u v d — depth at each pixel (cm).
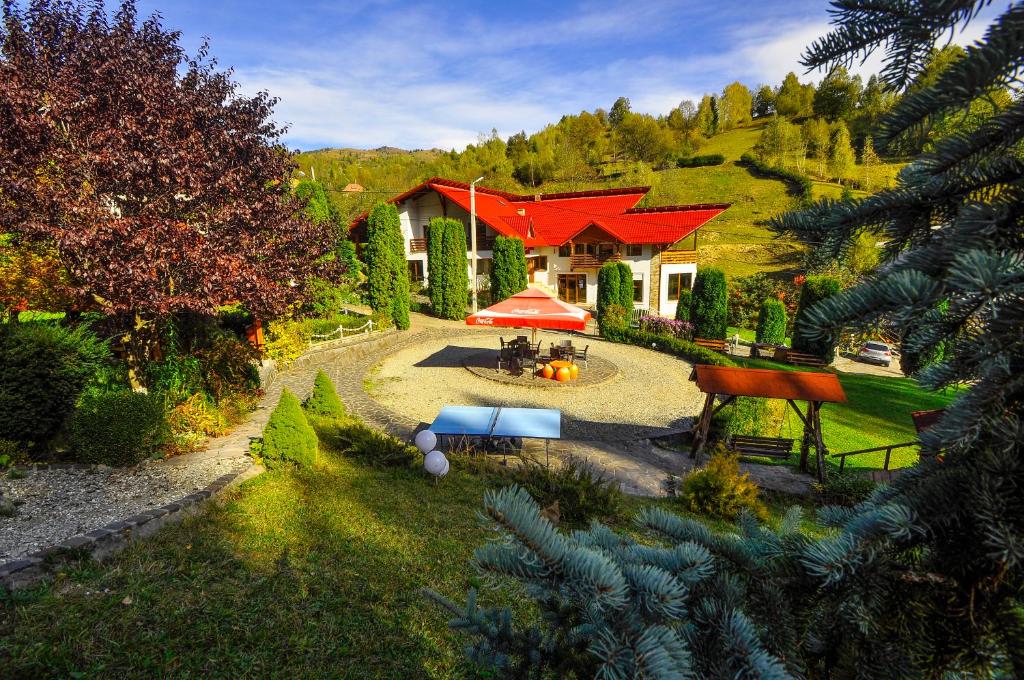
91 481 757
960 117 120
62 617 479
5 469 758
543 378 1972
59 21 955
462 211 4134
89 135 891
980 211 116
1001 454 119
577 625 172
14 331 834
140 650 455
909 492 135
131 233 879
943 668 129
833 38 125
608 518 867
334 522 732
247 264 1032
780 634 145
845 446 1725
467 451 1165
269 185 1256
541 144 10031
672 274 3775
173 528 660
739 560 165
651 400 1828
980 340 109
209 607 522
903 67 121
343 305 3022
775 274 4994
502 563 141
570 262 3981
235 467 873
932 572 129
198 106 1042
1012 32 92
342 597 566
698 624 150
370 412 1540
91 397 867
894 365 2911
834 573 127
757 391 1293
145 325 1112
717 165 8594
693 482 1022
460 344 2558
